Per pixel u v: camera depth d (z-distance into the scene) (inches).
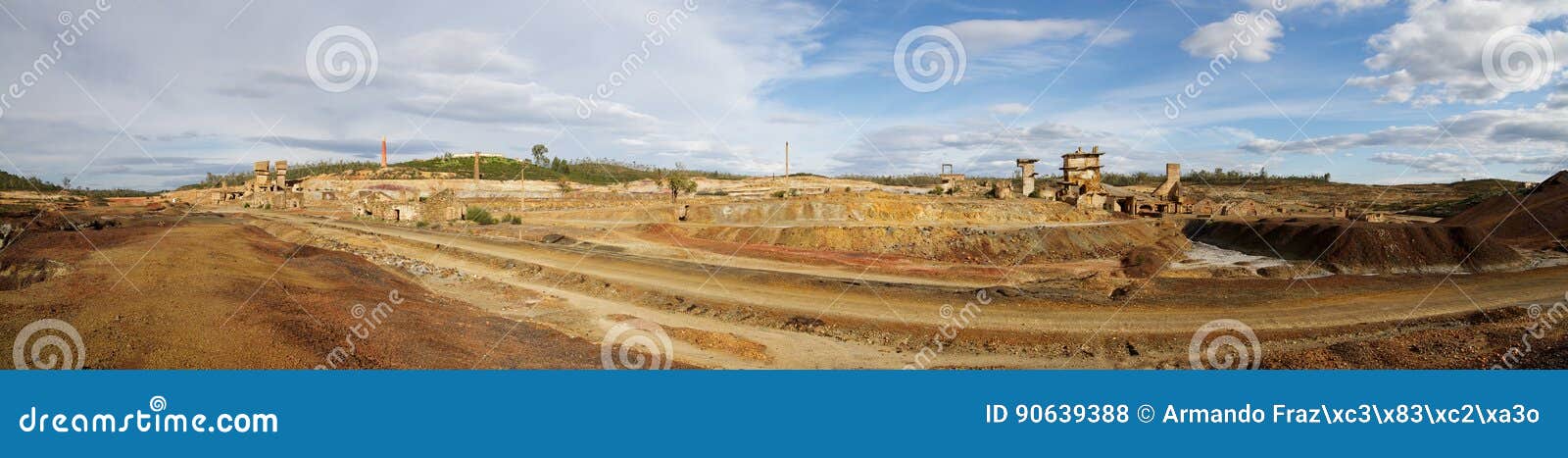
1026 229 2549.2
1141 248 2354.8
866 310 1216.8
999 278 1704.0
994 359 980.6
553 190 5142.7
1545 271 1754.4
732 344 1005.2
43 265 1005.8
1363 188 6279.5
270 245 1617.9
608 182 6348.4
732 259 1876.2
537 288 1462.8
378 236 2281.0
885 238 2395.4
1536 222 2687.0
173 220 2399.1
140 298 817.5
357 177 6122.1
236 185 6127.0
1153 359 977.5
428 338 844.0
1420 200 5167.3
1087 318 1160.2
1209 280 1667.1
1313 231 2433.6
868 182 6619.1
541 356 845.2
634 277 1514.5
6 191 3565.5
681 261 1782.7
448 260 1807.3
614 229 2532.0
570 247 2010.3
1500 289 1460.4
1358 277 1621.6
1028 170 4375.0
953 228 2532.0
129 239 1393.9
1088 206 3518.7
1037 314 1182.3
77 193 4222.4
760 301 1280.8
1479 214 3122.5
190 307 796.6
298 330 772.6
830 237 2395.4
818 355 986.1
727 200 3363.7
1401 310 1248.8
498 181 5816.9
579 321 1151.6
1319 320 1175.0
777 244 2409.0
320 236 2202.3
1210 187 6466.5
